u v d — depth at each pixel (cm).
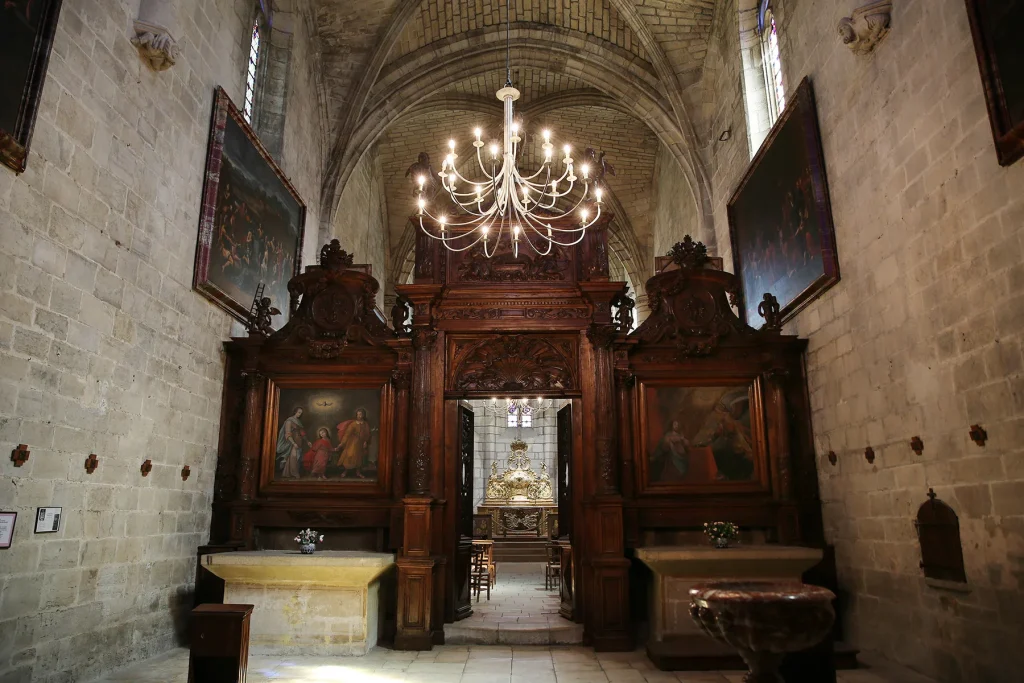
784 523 975
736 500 993
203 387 984
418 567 909
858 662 811
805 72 1053
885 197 827
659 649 821
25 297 636
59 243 682
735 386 1038
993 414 642
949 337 708
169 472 885
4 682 603
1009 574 620
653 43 1555
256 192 1151
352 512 997
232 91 1116
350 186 1803
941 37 712
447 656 855
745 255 1319
